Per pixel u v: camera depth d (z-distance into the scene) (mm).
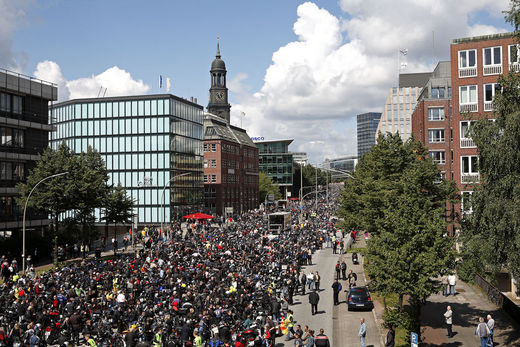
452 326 28500
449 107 67062
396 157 36906
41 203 46656
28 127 59000
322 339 21672
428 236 23562
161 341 21266
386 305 32781
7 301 25859
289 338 26344
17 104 58344
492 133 23188
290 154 183000
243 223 80500
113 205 56000
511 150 21625
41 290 27812
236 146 132125
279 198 154125
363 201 37344
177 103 95750
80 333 25312
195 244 51281
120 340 21938
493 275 25125
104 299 27078
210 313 23781
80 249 52938
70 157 50281
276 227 72938
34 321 22516
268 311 28203
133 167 92750
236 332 22188
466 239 24984
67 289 28438
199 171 106625
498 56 47531
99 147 94125
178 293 27875
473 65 48406
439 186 34062
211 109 198500
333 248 58844
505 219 21328
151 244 53938
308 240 60281
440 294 36656
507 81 22906
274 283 35125
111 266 36844
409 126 160500
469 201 25188
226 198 123250
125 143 93375
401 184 26859
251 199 143375
